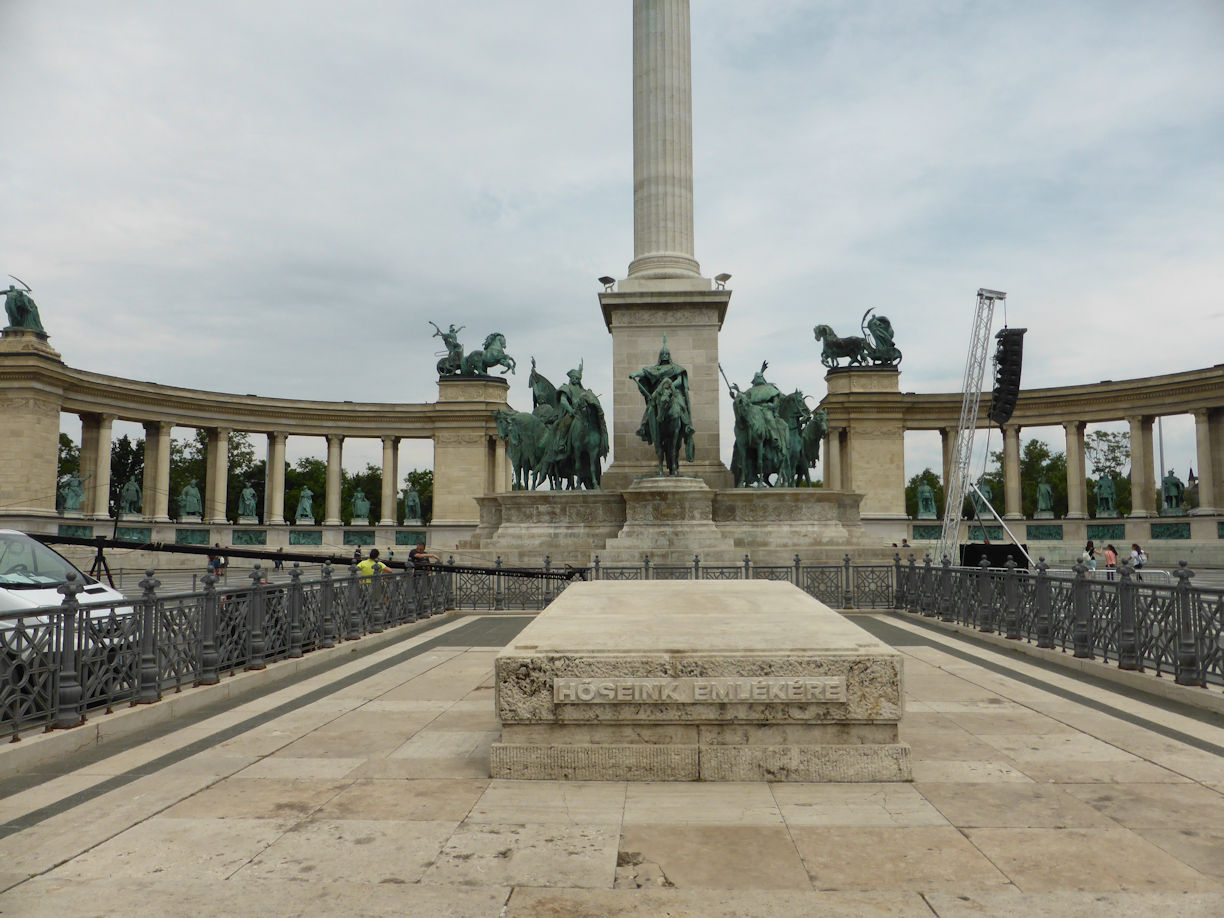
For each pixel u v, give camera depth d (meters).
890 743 7.29
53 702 8.80
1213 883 5.25
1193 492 93.69
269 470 79.50
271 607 13.67
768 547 32.53
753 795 6.90
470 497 82.25
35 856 5.80
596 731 7.40
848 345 81.44
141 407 71.88
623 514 33.69
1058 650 14.55
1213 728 9.27
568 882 5.32
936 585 21.33
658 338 36.72
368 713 10.34
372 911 4.96
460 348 86.94
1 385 63.44
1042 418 76.75
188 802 6.93
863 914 4.87
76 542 17.50
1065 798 6.82
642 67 37.88
